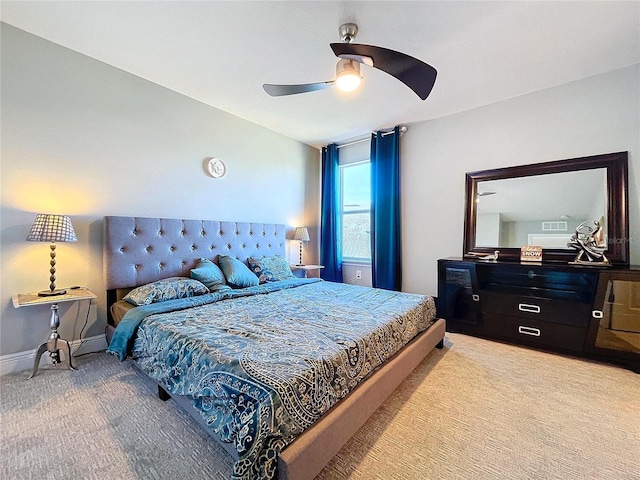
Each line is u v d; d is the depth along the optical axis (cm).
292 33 208
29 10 190
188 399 144
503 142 315
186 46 226
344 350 146
